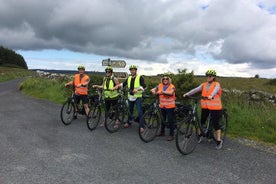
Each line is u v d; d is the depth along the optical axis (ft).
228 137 27.50
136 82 28.86
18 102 50.03
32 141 24.45
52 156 20.62
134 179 16.93
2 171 17.58
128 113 29.58
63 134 27.12
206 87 23.81
